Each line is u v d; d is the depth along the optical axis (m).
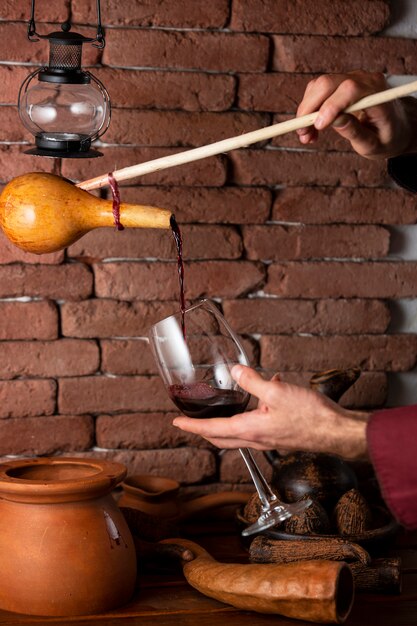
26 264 1.80
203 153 1.29
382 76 1.42
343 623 1.39
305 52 1.83
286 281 1.90
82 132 1.43
